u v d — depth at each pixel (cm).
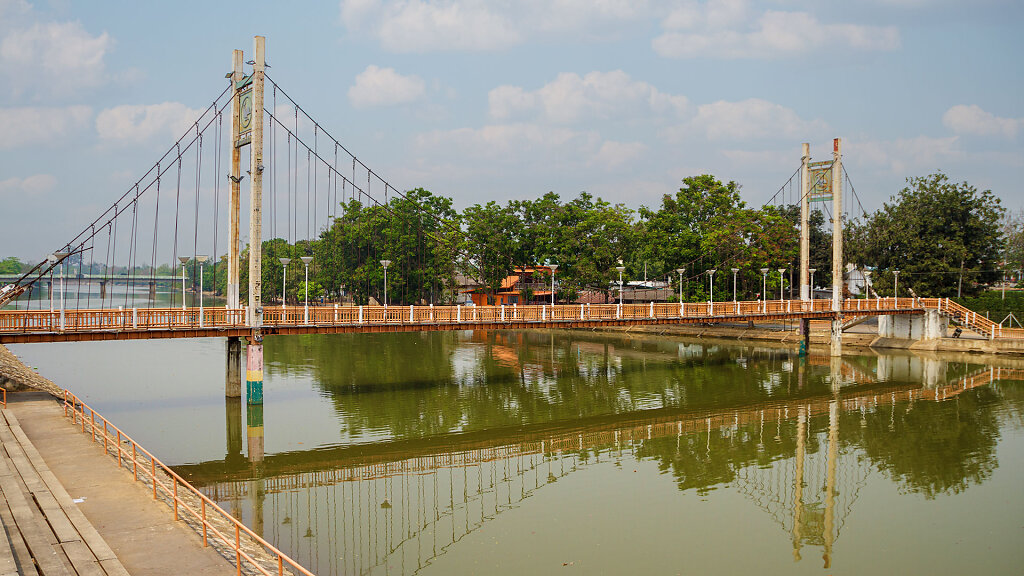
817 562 1920
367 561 1855
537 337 7575
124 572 1288
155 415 3403
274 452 2880
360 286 8412
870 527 2184
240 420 3356
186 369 4875
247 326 3484
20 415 2608
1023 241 9312
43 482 1809
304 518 2177
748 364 5600
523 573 1805
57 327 3058
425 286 8312
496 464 2819
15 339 2961
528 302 8300
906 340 6500
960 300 7188
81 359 5403
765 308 5534
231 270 3878
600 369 5256
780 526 2180
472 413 3672
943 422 3600
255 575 1405
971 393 4428
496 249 7450
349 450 2955
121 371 4762
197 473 2595
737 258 7462
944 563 1925
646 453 2995
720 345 6919
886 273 7369
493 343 6956
